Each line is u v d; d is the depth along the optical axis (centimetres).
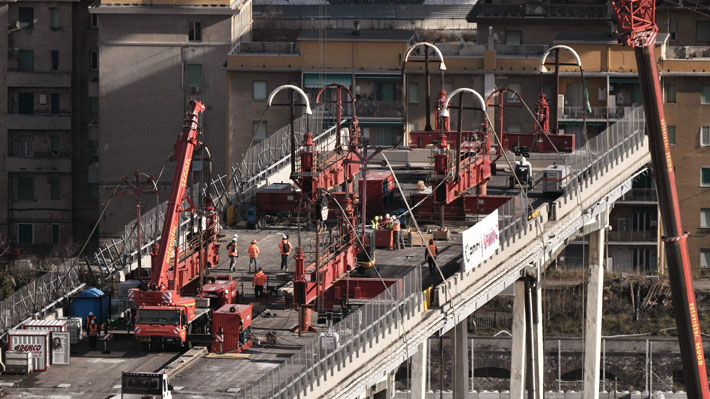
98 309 18125
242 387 15900
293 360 15625
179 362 16500
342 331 16138
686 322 15212
